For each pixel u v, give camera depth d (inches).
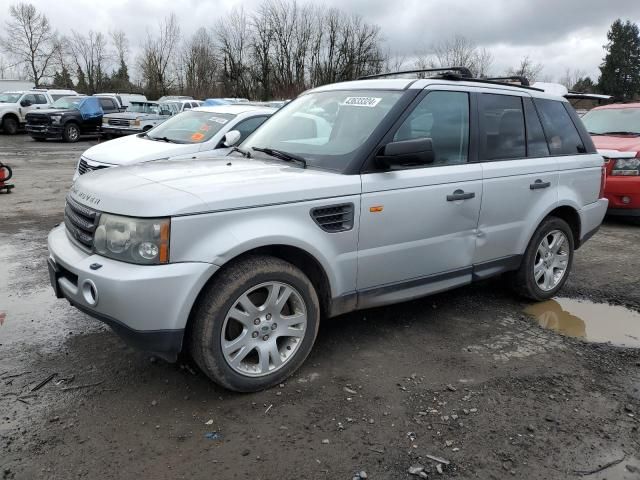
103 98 982.4
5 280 208.1
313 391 133.1
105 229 119.9
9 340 157.1
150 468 104.7
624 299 205.6
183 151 305.7
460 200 160.4
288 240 128.0
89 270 119.0
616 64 3139.8
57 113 890.7
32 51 2586.1
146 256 114.8
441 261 161.5
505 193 173.0
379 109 153.2
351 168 140.6
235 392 131.0
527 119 185.6
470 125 166.6
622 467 108.3
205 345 122.6
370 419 121.9
